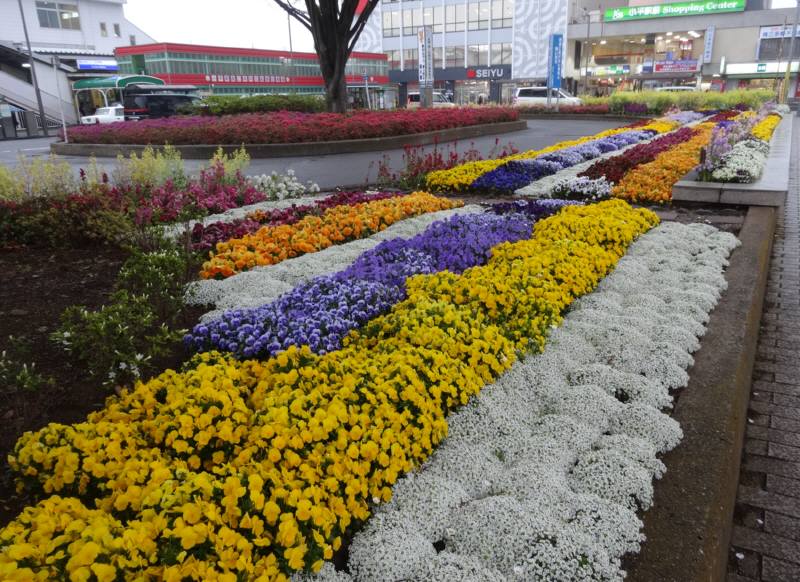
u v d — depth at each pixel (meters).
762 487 3.05
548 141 20.38
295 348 3.04
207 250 6.17
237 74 47.16
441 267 5.11
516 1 52.56
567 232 5.89
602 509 2.34
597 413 3.07
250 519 1.89
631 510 2.39
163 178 9.46
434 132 19.77
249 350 3.54
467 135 21.56
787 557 2.60
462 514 2.35
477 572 2.05
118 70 45.47
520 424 2.99
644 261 5.77
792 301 5.55
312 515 2.00
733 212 8.39
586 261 5.00
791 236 7.91
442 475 2.64
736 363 3.64
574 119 32.72
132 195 7.91
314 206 8.12
